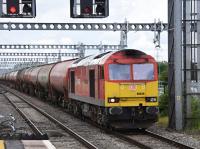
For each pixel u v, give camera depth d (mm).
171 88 32406
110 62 30266
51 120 39219
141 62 30688
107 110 30188
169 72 32688
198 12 32094
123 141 26625
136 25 78250
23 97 83562
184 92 32062
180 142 25766
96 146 24500
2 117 39000
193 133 29734
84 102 37312
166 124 34969
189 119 31922
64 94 49312
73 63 43656
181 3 31062
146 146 23344
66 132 31172
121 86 30188
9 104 62656
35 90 81062
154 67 30812
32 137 23141
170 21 32656
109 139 27516
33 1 30562
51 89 60812
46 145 20688
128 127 30547
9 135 23797
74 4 30781
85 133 30516
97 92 31859
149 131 30812
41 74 69688
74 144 25516
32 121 38625
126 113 30281
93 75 33031
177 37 31047
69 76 44375
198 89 32094
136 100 30422
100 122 32219
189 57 32156
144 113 30547
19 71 111500
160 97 41375
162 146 24406
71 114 45094
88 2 30469
